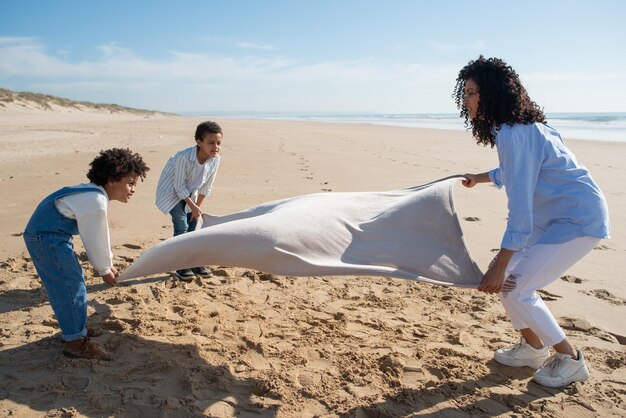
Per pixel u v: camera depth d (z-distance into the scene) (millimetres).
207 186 5078
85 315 3455
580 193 3045
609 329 4098
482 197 9242
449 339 3889
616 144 21047
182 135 23781
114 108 70625
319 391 3168
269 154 15742
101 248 3398
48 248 3283
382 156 15883
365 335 3926
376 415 2973
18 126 28484
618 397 3172
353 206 3766
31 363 3357
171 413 2873
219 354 3584
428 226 3508
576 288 4969
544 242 3123
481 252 5984
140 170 3553
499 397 3154
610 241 6547
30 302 4340
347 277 5234
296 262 3289
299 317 4223
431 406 3059
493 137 3150
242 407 2988
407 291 4875
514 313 3291
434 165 13602
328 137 24922
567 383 3275
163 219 7133
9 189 8953
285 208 3736
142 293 4625
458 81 3242
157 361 3424
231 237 3314
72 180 9930
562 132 31828
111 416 2844
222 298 4582
